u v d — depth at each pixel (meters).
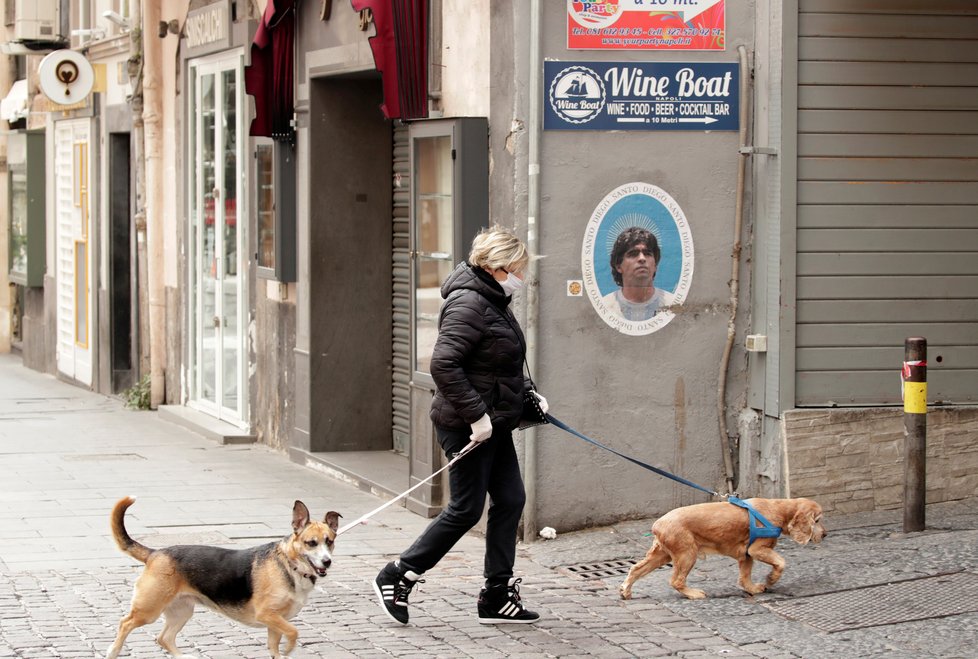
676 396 9.80
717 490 9.89
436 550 7.50
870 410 9.66
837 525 9.39
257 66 13.09
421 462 10.69
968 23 9.68
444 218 10.24
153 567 6.55
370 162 12.89
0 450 14.00
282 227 13.27
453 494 7.48
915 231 9.70
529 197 9.48
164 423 16.27
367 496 11.52
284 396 13.83
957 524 9.21
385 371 13.06
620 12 9.51
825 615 7.50
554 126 9.48
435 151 10.38
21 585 8.30
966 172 9.74
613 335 9.68
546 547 9.38
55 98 18.42
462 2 10.10
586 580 8.54
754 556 7.91
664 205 9.68
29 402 18.48
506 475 7.60
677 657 6.96
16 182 24.02
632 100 9.57
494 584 7.52
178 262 16.84
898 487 9.74
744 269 9.80
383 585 7.56
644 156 9.63
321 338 12.88
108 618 7.59
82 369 20.45
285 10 12.90
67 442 14.62
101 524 10.22
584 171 9.55
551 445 9.62
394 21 10.45
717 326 9.83
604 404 9.70
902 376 9.17
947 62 9.67
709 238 9.77
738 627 7.42
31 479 12.22
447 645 7.19
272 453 13.90
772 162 9.55
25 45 21.53
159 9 17.08
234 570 6.55
